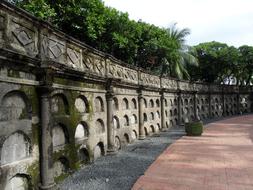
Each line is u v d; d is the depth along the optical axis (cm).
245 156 1180
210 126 2462
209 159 1139
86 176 907
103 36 1966
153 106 2031
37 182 737
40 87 747
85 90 1054
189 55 3197
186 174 921
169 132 2100
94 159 1127
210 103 3425
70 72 898
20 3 1425
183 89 2756
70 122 930
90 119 1098
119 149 1399
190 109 2914
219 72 4131
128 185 816
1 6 603
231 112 3941
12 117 655
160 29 2466
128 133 1559
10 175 635
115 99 1405
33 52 735
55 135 847
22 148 693
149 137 1833
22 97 701
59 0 1579
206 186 792
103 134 1223
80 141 1005
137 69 1758
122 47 2053
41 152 748
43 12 1348
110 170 981
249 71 4406
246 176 880
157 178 882
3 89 618
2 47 590
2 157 618
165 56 2497
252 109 4334
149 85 1891
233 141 1606
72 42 965
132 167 1026
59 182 840
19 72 677
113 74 1365
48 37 810
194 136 1856
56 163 850
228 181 833
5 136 622
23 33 695
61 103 888
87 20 1669
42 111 753
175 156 1219
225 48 4044
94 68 1154
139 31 2209
